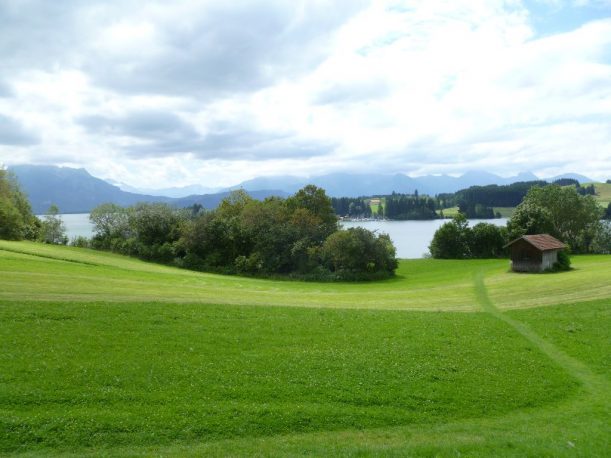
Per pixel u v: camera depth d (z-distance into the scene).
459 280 81.25
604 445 18.73
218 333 30.42
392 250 102.31
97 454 17.02
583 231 141.12
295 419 20.45
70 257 75.12
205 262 103.75
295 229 105.44
